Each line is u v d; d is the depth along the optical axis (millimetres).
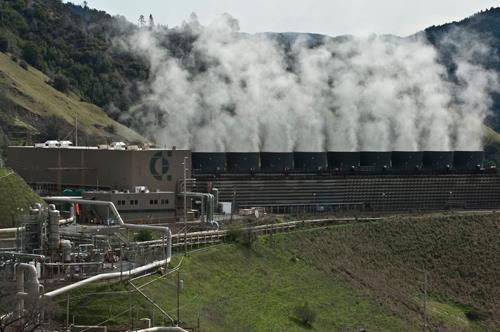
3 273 75938
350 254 135875
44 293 72188
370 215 156625
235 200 156125
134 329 75312
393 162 185625
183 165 131625
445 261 145125
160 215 128750
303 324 101312
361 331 106875
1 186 117938
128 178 132875
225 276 105188
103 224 119312
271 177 160750
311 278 118375
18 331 65000
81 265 82125
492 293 139375
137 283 86875
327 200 167000
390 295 123562
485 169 192750
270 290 107938
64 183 140875
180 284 89125
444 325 120000
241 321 93500
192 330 81000
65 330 71312
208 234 115500
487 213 166500
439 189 180875
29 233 84500
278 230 133000
